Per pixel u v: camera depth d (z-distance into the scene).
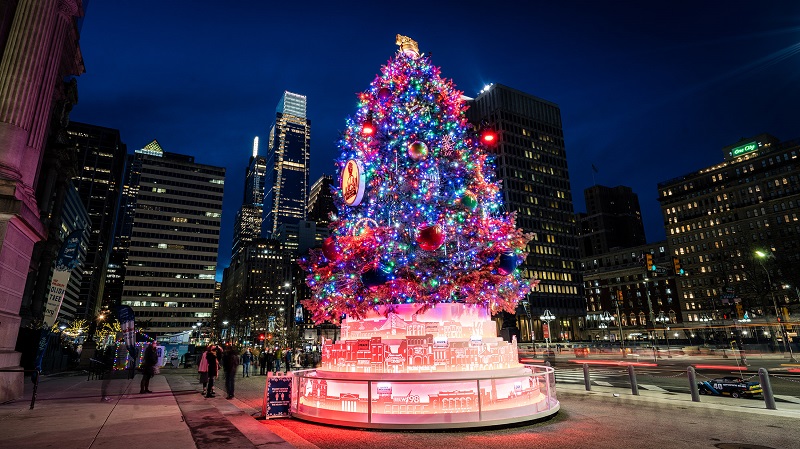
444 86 15.34
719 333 99.56
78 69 26.47
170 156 194.25
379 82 15.30
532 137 143.50
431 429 9.80
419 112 14.55
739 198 124.69
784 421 10.44
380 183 14.58
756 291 64.12
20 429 9.03
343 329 14.16
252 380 26.83
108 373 24.38
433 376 11.01
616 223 195.88
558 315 130.50
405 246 13.06
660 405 13.09
